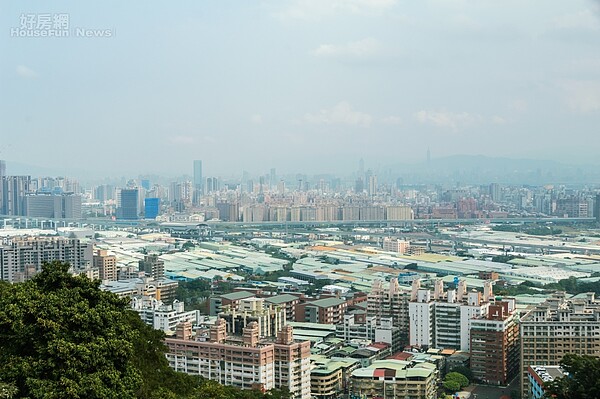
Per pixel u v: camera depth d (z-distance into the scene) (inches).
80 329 6122.1
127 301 6943.9
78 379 5748.0
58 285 6594.5
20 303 6082.7
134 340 7504.9
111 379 5925.2
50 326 5905.5
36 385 5595.5
